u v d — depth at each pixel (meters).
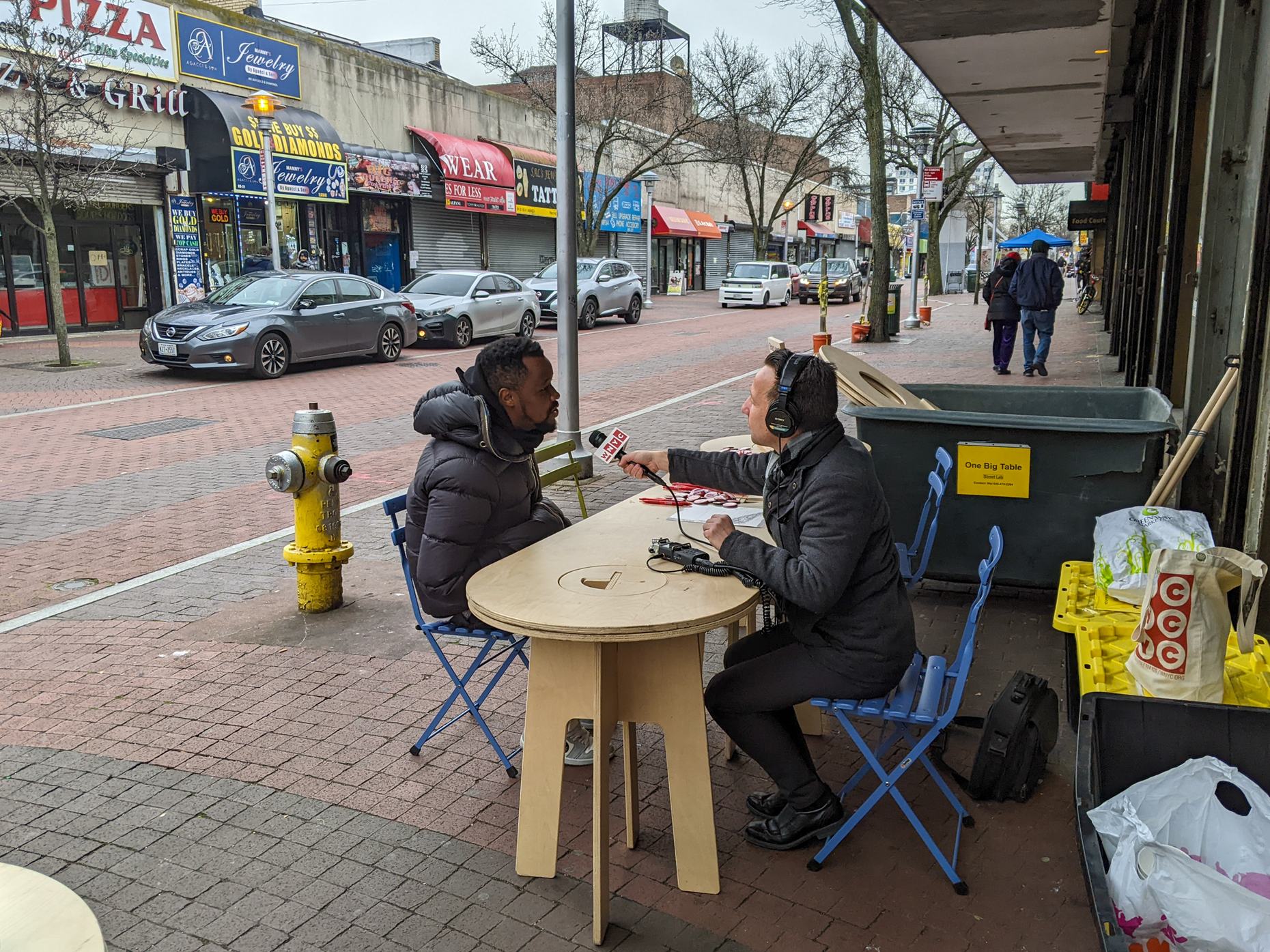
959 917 2.87
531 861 3.05
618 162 38.41
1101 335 20.45
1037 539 5.05
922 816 3.40
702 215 47.94
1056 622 3.79
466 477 3.41
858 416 5.20
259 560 6.36
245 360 14.35
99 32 16.86
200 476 8.71
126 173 19.62
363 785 3.60
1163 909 2.21
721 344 20.81
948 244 51.94
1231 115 5.62
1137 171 12.27
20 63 14.88
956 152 38.78
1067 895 2.96
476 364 3.44
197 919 2.86
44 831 3.31
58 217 19.75
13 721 4.14
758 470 3.65
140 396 13.02
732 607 2.76
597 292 24.67
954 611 5.24
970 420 5.00
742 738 3.15
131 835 3.28
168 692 4.40
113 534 6.99
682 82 40.97
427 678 4.50
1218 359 5.88
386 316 17.06
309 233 25.12
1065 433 4.88
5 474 8.77
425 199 28.31
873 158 19.70
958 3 7.18
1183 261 7.67
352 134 25.92
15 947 1.42
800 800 3.17
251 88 22.70
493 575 3.08
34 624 5.30
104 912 2.89
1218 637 3.07
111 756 3.83
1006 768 3.42
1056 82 10.20
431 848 3.20
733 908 2.91
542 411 3.43
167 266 21.44
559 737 2.95
